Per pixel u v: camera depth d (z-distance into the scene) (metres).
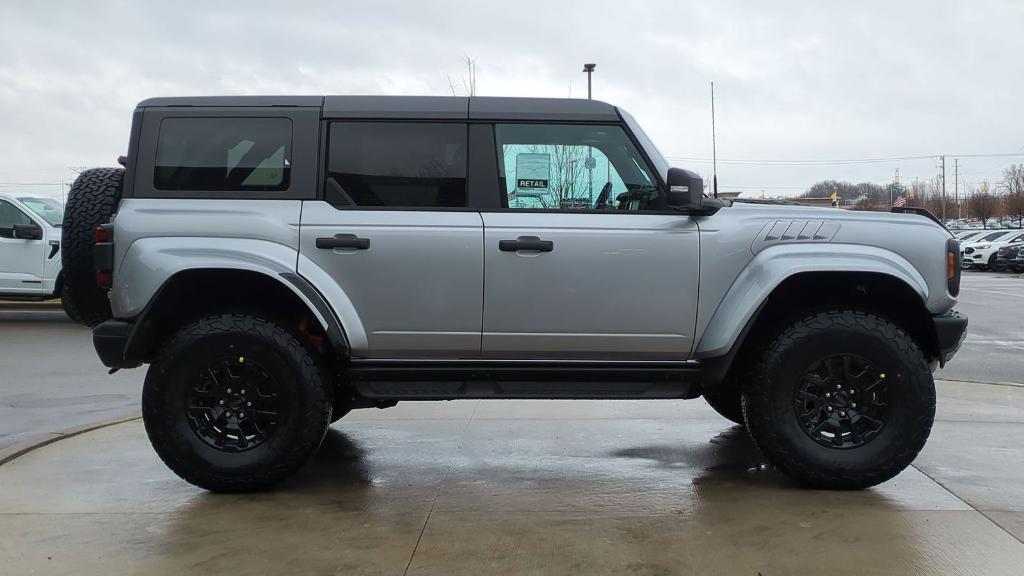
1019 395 7.05
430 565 3.39
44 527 3.82
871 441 4.25
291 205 4.31
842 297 4.57
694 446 5.34
